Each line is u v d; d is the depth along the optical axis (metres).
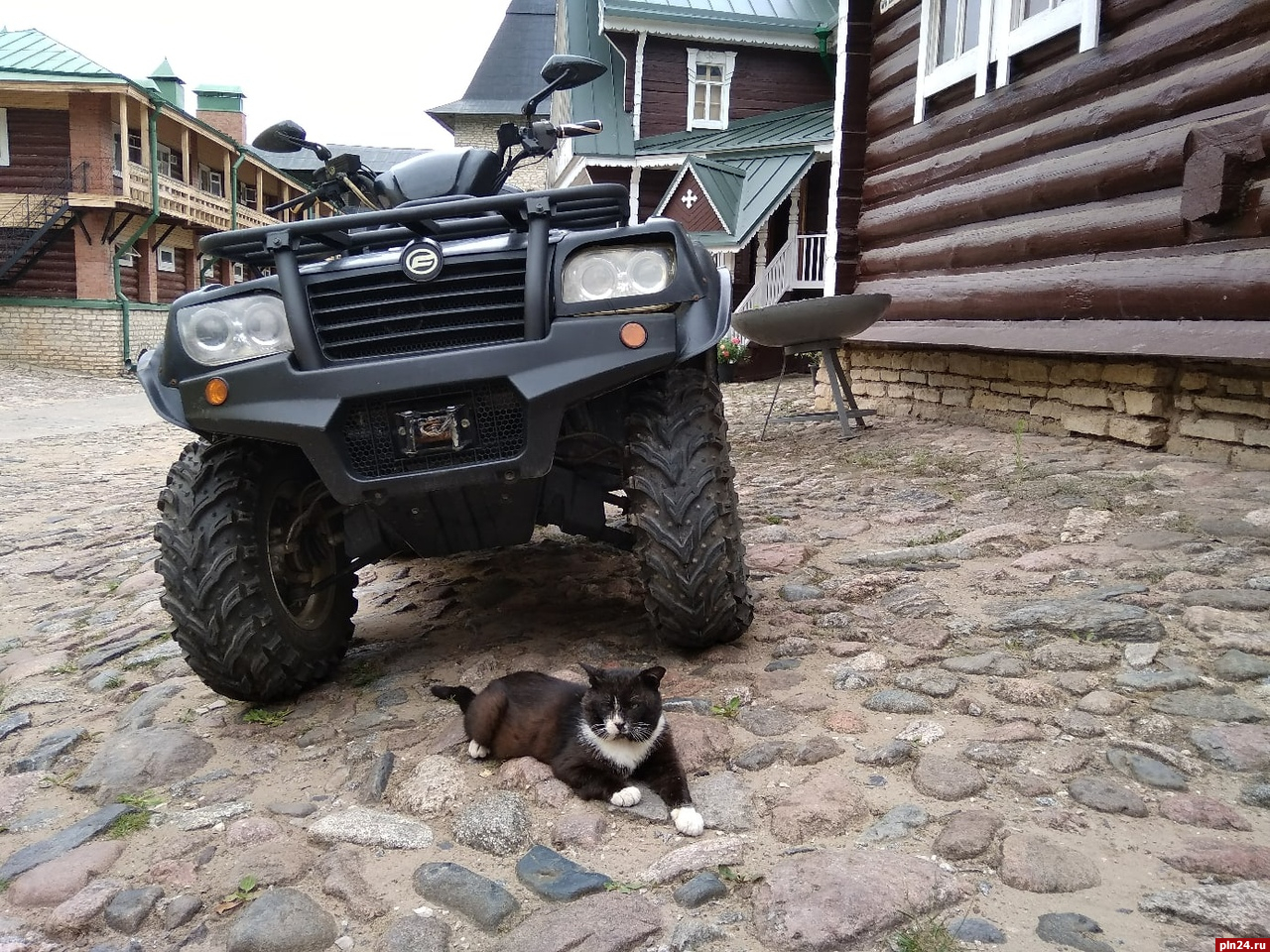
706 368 3.37
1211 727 2.44
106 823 2.50
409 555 5.50
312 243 3.38
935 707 2.73
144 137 26.48
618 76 21.62
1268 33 4.71
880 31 9.15
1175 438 5.38
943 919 1.79
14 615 5.27
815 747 2.51
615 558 5.02
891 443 7.12
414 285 2.92
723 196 17.30
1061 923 1.74
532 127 4.25
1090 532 4.21
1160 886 1.84
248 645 3.07
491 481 2.92
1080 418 6.12
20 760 3.08
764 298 18.56
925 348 8.06
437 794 2.46
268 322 2.92
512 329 2.92
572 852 2.16
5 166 25.33
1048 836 2.03
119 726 3.33
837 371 7.69
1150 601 3.32
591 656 3.41
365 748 2.83
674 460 3.04
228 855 2.29
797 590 3.89
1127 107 5.62
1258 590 3.28
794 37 20.84
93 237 26.08
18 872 2.32
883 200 9.02
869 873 1.91
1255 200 4.61
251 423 2.86
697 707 2.84
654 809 2.32
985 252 7.04
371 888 2.08
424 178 4.00
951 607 3.53
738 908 1.89
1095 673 2.84
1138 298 5.31
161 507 3.15
